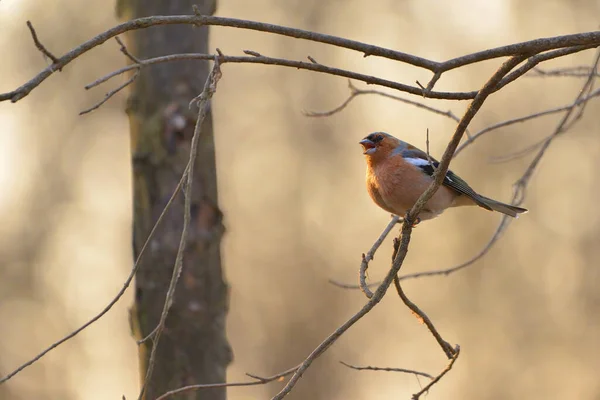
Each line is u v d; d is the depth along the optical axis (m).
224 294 9.23
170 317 8.95
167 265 8.96
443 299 27.47
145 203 9.08
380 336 27.33
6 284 24.42
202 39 9.27
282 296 27.50
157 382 8.95
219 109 27.38
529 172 9.36
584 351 26.23
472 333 27.03
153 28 9.11
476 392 26.67
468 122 6.34
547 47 6.29
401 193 9.65
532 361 26.59
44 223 24.70
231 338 27.28
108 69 24.06
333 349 27.08
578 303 26.67
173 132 9.02
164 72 9.08
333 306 27.28
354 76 6.39
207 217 9.11
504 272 26.91
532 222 26.89
